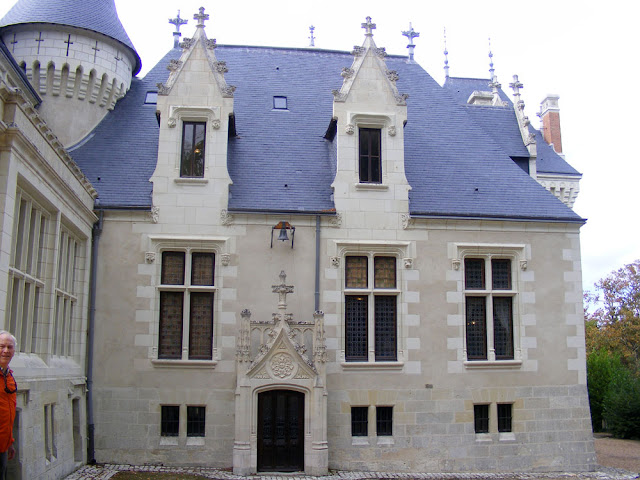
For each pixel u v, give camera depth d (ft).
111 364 57.57
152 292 59.21
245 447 53.98
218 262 60.49
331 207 63.26
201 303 60.29
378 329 62.03
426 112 77.36
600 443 85.81
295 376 55.57
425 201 65.31
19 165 38.24
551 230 65.67
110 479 48.55
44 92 67.72
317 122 73.61
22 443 38.29
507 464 60.54
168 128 62.28
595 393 107.55
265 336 56.85
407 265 62.49
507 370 62.34
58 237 47.29
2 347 27.43
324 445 55.21
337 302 61.00
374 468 58.54
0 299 35.73
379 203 63.36
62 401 48.55
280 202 62.85
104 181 62.59
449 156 71.72
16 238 40.27
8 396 27.73
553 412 62.28
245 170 65.62
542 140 97.71
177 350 59.31
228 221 60.95
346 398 59.36
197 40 64.44
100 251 59.41
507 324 64.23
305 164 67.77
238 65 79.61
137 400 57.26
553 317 64.08
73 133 67.82
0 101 36.24
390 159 64.44
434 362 61.31
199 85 63.21
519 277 64.23
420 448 59.62
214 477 52.37
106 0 73.56
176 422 57.88
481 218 63.98
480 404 61.57
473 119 84.17
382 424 60.18
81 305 56.49
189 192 61.26
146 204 60.59
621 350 165.17
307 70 81.15
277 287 57.11
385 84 65.67
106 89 69.87
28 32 67.77
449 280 63.00
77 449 53.67
